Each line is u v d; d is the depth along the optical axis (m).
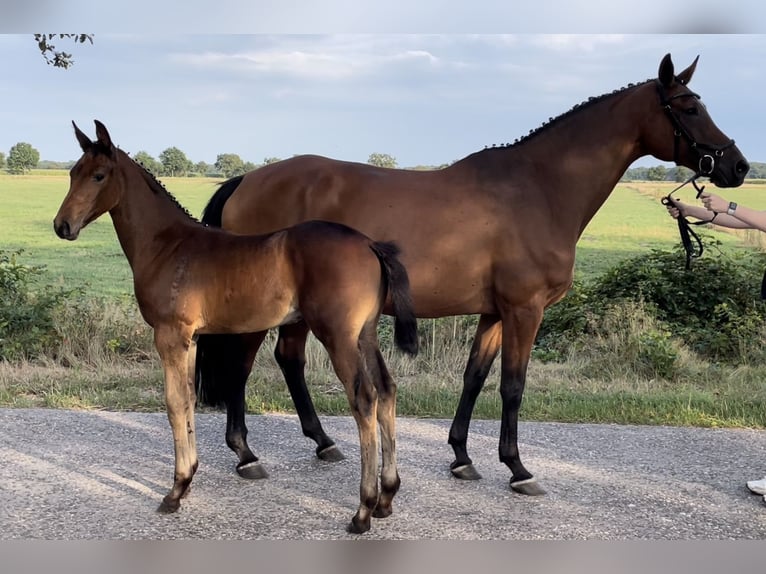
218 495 3.81
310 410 4.46
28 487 3.84
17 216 20.67
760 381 6.42
